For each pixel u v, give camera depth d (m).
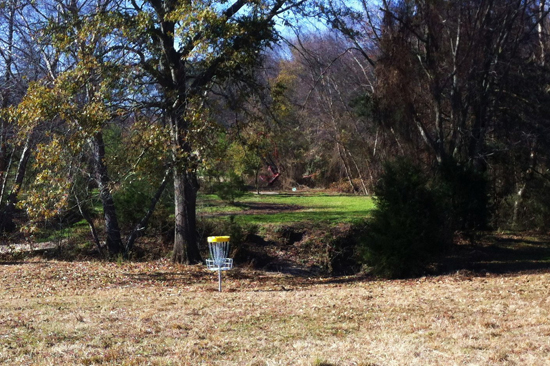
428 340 7.19
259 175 49.44
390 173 17.52
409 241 16.58
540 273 15.67
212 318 8.81
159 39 17.11
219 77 16.67
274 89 17.92
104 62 15.55
